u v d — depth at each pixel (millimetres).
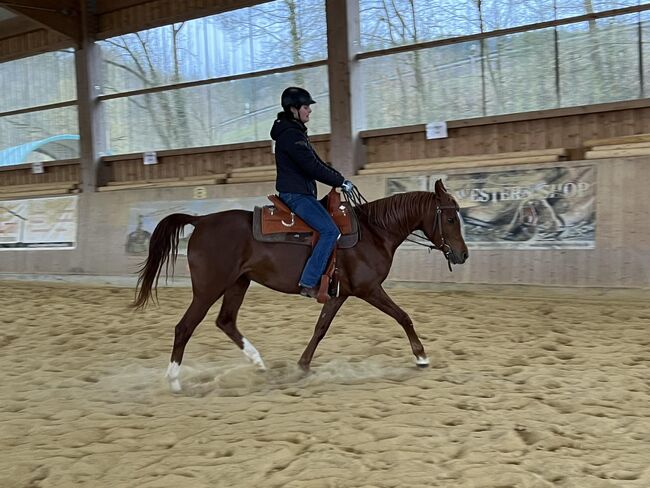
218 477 2996
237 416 3883
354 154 9547
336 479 2912
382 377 4730
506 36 8648
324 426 3650
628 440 3367
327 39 9539
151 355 5668
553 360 4988
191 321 4555
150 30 11539
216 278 4547
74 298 9109
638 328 5871
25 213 12039
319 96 10109
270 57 10453
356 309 7352
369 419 3775
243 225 4621
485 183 8141
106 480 3021
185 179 11219
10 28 12953
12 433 3738
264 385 4637
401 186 8789
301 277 4559
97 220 11117
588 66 8180
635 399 4031
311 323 6734
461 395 4215
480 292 7953
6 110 13461
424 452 3227
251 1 10352
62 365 5395
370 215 4840
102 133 12211
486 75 8859
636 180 7219
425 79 9289
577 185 7562
